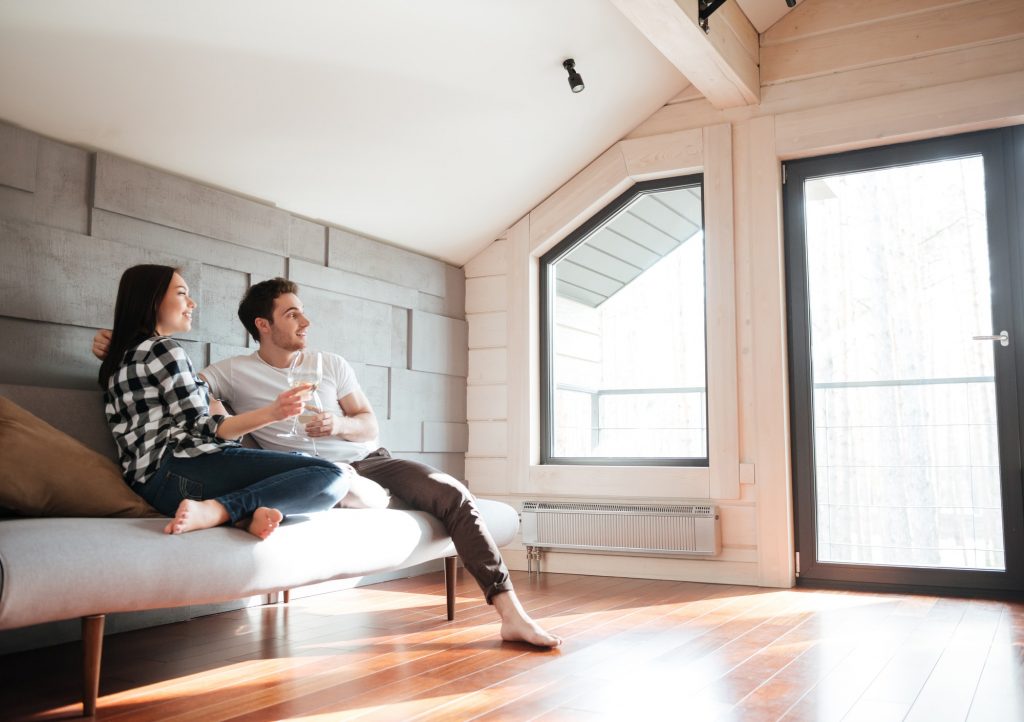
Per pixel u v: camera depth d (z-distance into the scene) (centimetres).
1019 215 346
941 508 353
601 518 404
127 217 283
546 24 327
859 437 370
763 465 377
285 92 299
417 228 410
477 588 369
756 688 204
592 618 296
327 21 281
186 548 189
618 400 427
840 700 194
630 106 400
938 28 359
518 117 370
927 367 360
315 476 225
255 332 284
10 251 248
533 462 434
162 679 214
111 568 173
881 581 358
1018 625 282
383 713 185
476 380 452
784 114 385
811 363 379
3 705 192
